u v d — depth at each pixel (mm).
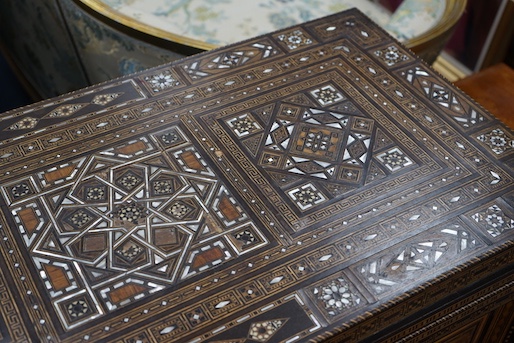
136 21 1704
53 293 996
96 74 1985
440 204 1125
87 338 946
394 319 1038
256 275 1022
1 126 1243
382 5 2127
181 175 1165
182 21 1946
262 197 1134
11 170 1170
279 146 1223
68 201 1119
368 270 1028
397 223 1097
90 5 1725
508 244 1066
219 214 1105
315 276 1021
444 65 2387
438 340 1202
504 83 1723
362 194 1142
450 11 1840
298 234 1079
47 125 1248
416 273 1025
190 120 1265
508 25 2049
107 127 1246
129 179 1156
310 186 1153
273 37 1454
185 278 1017
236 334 951
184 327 959
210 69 1370
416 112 1294
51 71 2193
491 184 1160
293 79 1357
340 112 1293
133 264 1032
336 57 1410
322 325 960
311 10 2031
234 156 1201
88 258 1038
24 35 2191
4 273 1021
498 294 1188
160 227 1083
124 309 979
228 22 1950
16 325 961
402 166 1192
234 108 1292
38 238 1064
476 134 1251
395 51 1427
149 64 1785
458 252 1054
